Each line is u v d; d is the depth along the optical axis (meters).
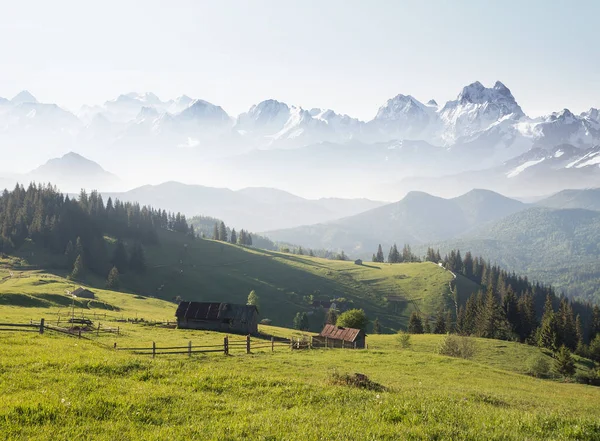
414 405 20.56
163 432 15.08
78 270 195.88
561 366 92.88
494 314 164.75
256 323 102.94
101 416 16.53
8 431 14.25
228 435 15.08
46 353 28.12
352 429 16.06
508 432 17.00
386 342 107.31
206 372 26.30
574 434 17.39
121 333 68.25
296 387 23.62
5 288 123.88
